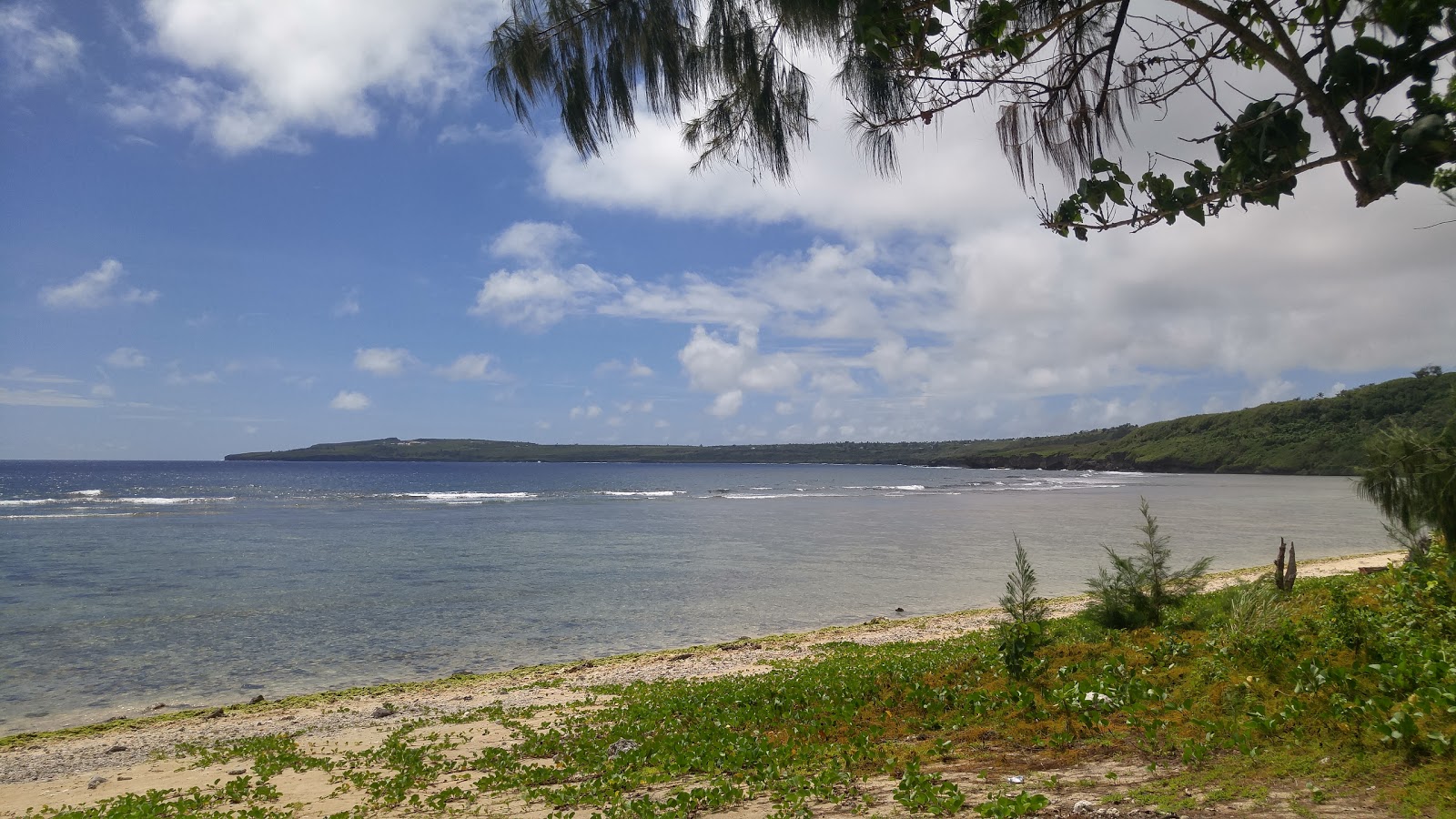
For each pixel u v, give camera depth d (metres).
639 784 8.98
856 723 10.30
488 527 55.94
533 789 9.55
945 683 11.70
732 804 7.36
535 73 4.56
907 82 3.75
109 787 11.36
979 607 27.20
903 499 94.94
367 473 190.25
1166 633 12.89
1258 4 2.32
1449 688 6.03
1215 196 2.42
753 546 45.16
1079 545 45.41
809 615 26.11
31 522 56.25
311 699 16.58
